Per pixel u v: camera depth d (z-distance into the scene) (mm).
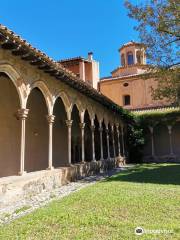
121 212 6961
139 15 20484
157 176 14758
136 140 29141
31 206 8539
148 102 33531
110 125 24203
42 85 12312
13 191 9055
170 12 19250
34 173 10906
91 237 5191
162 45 20891
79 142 23000
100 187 11281
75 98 15977
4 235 5543
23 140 10398
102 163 19781
